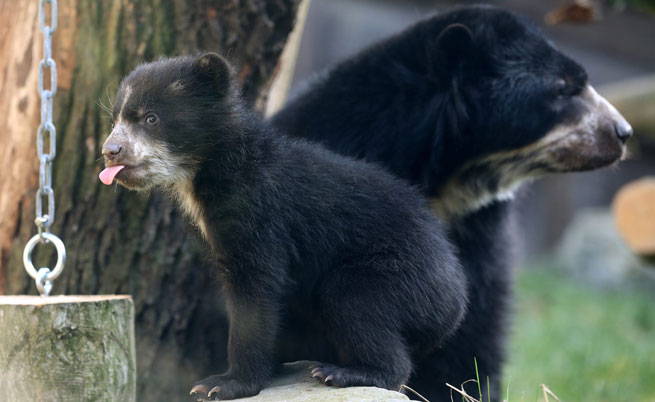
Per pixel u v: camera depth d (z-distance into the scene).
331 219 7.57
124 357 7.00
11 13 9.64
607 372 15.82
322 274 7.64
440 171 9.79
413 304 7.50
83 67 9.34
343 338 7.36
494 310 10.10
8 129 9.55
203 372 9.91
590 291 25.58
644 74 31.67
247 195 7.30
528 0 28.27
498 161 9.82
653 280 25.86
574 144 9.66
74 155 9.47
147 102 7.36
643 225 15.66
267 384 7.18
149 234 9.62
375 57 9.88
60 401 6.68
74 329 6.68
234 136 7.48
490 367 10.04
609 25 30.41
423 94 9.68
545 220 32.78
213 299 9.85
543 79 9.62
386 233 7.67
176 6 9.38
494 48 9.67
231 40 9.58
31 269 7.13
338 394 6.61
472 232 9.95
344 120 9.66
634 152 19.72
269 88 10.29
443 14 9.97
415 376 9.59
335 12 26.66
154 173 7.34
